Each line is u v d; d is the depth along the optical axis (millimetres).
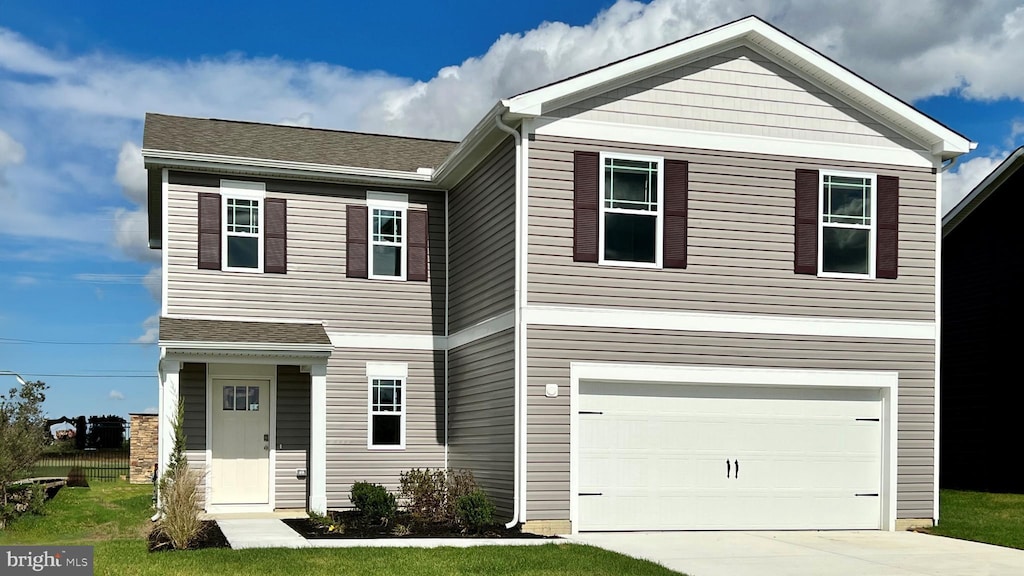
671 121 15914
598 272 15352
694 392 15852
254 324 17922
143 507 18516
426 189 19547
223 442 17953
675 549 13578
